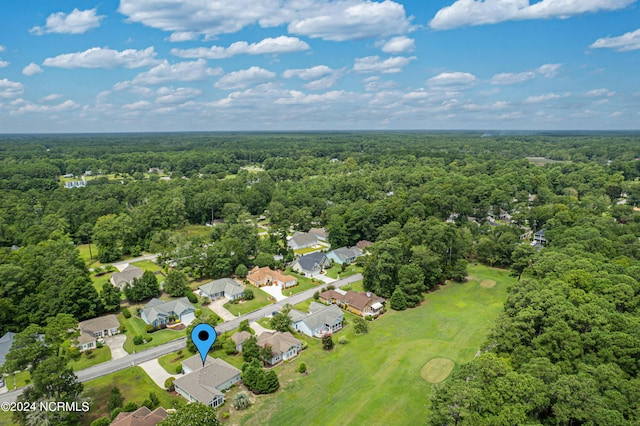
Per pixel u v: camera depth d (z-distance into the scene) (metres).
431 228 101.69
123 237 113.81
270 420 49.25
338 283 95.38
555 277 69.81
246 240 107.56
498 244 106.19
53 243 98.31
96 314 76.62
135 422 44.09
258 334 70.44
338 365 61.38
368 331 72.31
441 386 44.41
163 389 55.38
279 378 58.00
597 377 42.66
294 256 111.88
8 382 56.81
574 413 38.56
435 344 67.38
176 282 84.62
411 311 81.00
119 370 59.88
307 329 71.12
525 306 58.75
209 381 54.22
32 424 43.34
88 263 107.06
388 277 85.12
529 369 44.53
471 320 76.50
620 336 47.41
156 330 72.50
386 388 55.62
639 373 44.41
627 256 86.31
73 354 62.03
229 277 97.56
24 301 70.88
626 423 36.38
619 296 59.47
